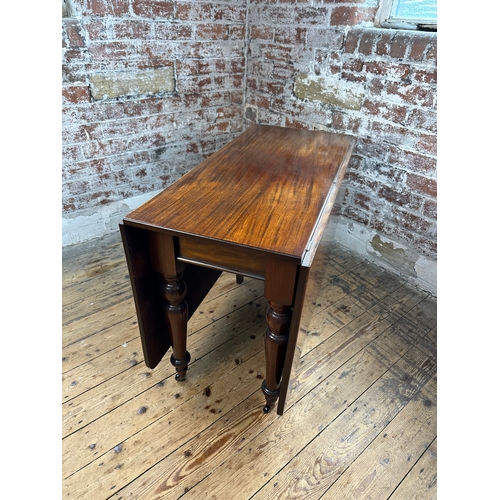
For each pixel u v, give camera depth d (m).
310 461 1.00
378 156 1.65
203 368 1.26
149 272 0.94
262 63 1.98
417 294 1.65
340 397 1.18
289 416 1.12
